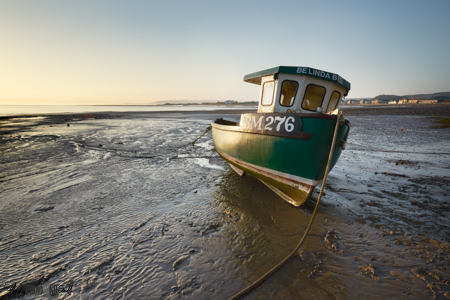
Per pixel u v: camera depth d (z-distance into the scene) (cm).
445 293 273
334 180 712
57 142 1339
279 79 574
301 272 318
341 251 360
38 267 325
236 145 649
